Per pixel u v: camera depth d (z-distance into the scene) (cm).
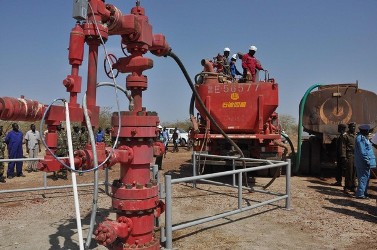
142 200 385
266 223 616
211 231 572
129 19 384
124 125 385
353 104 1079
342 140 956
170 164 1554
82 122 378
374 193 874
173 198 813
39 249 489
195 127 1007
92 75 370
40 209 712
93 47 368
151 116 392
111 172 1297
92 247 492
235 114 995
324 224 610
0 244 511
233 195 847
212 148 1032
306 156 1170
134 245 387
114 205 392
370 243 519
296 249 495
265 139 1001
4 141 1169
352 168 862
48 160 351
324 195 847
